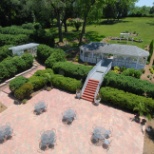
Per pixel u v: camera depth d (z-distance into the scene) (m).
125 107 19.98
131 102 19.03
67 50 39.91
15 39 38.53
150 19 91.38
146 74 28.19
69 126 17.30
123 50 29.98
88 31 63.28
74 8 44.56
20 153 14.45
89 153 14.41
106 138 15.84
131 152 14.54
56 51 30.42
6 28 48.41
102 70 26.84
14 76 26.94
